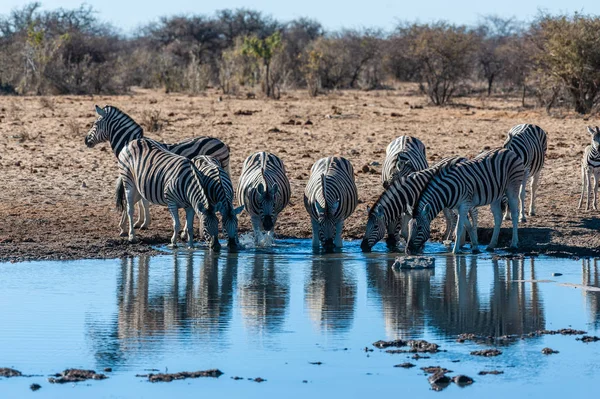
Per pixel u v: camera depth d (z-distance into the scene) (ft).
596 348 43.73
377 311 50.14
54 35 350.23
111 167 99.09
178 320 47.96
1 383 38.60
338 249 67.56
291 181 92.58
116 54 329.93
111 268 60.59
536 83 200.03
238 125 137.90
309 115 157.89
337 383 38.78
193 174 64.80
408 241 63.26
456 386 38.50
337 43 289.33
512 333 46.11
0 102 182.39
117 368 40.55
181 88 242.37
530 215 78.23
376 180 93.81
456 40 197.57
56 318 47.96
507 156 66.49
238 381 38.96
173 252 66.03
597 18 169.58
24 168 97.45
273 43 260.21
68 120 142.72
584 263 63.21
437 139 123.03
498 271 60.49
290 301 52.21
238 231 73.82
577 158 106.22
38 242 68.28
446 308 50.78
